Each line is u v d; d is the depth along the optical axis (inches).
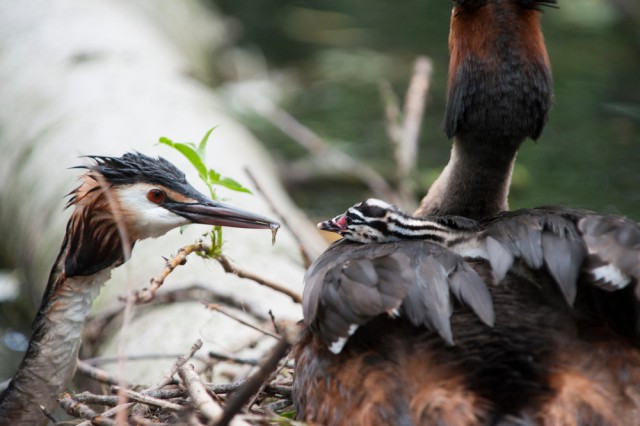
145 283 485.7
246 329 441.1
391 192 698.2
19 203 642.2
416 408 287.6
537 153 800.9
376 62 1032.2
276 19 1167.0
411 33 1114.7
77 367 411.8
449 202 406.6
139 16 904.3
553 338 295.9
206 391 346.6
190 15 1029.2
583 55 1015.6
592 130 838.5
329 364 313.4
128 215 384.2
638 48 1045.2
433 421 283.4
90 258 385.4
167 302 468.8
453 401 283.4
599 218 306.5
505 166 399.2
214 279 477.1
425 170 786.8
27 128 692.1
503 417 279.6
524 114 386.3
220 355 399.5
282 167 784.9
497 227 318.3
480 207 403.5
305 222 627.5
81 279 390.6
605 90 918.4
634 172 766.5
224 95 926.4
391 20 1155.9
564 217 315.3
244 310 428.5
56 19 826.2
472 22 387.2
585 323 300.7
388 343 301.7
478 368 289.7
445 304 291.3
